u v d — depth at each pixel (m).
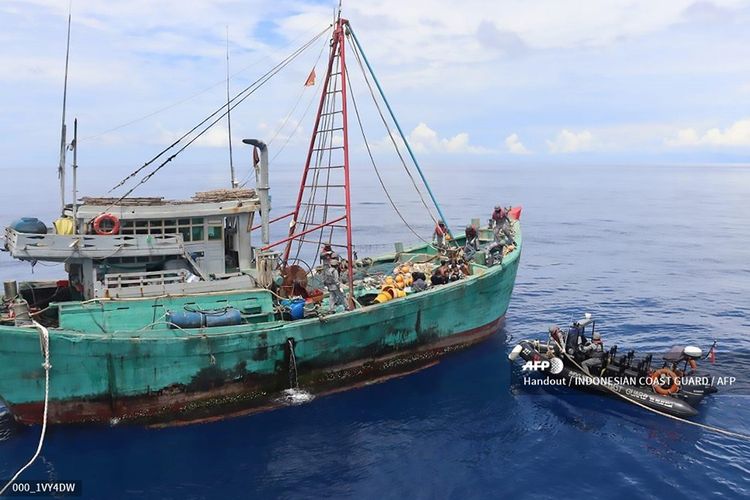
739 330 23.34
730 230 62.19
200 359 15.12
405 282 20.36
